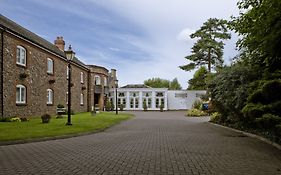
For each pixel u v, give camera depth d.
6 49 21.34
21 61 23.73
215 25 48.53
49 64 29.73
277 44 10.84
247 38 12.12
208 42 47.84
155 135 14.90
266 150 10.18
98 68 49.59
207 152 9.72
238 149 10.38
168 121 26.36
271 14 9.66
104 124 20.39
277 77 12.16
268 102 12.33
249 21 11.24
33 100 25.72
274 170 7.18
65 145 11.34
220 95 19.64
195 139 13.26
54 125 18.14
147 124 22.66
